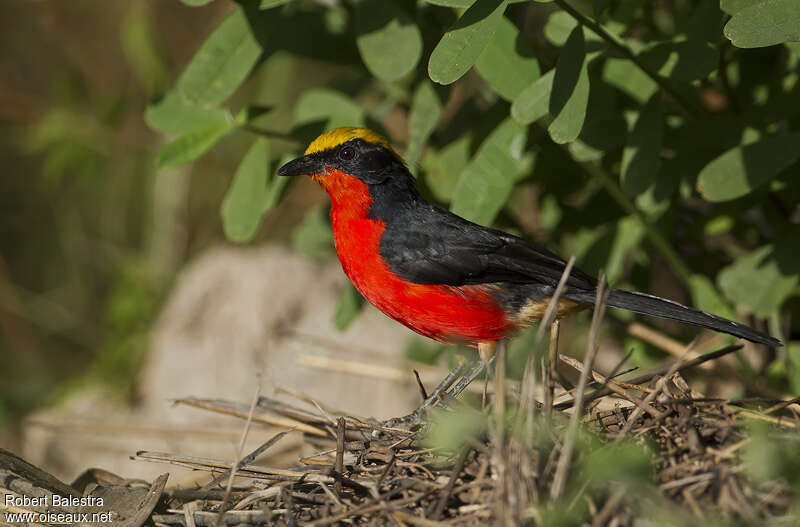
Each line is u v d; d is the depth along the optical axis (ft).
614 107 33.24
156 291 56.54
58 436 48.78
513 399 33.63
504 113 36.88
